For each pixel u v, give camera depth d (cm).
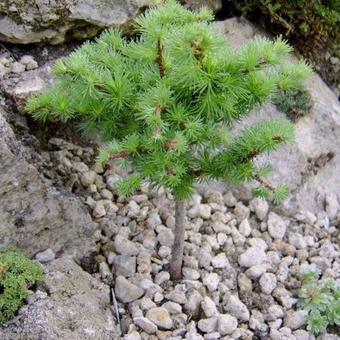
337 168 82
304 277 68
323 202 80
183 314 62
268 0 80
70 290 58
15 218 60
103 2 72
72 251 64
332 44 88
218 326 62
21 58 71
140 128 53
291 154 77
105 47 55
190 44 45
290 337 63
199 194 75
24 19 70
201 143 52
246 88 50
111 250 67
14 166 58
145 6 74
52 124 73
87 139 75
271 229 74
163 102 48
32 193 60
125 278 64
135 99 51
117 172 74
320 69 89
